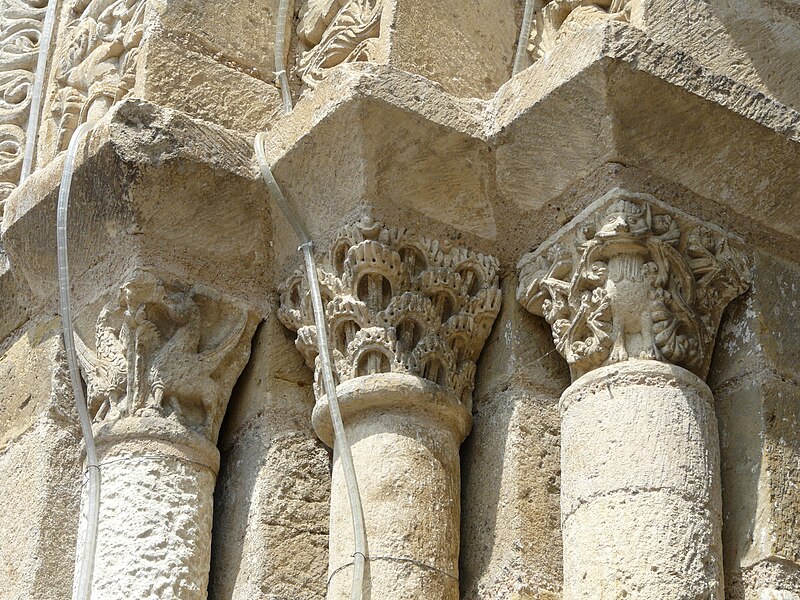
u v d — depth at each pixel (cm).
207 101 487
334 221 466
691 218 453
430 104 456
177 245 476
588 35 442
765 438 441
